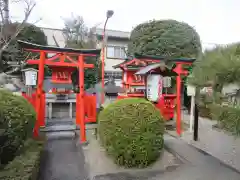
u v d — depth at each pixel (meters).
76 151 4.03
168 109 6.57
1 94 3.24
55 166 3.40
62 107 7.01
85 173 3.20
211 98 2.64
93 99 6.02
